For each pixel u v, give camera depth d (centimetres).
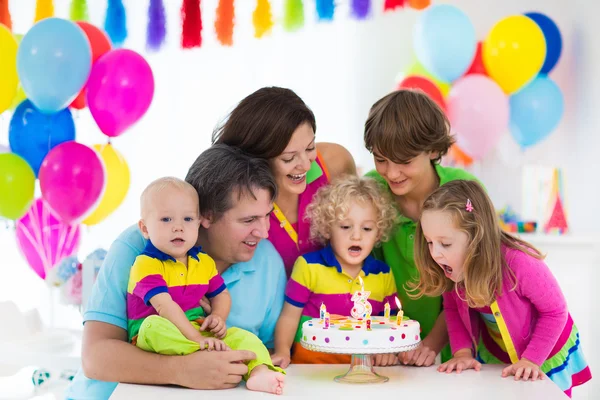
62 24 327
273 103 190
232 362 157
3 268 429
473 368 177
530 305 180
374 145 198
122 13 398
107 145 359
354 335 157
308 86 426
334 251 204
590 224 398
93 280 315
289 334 196
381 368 178
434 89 374
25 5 431
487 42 377
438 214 173
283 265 204
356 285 200
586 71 400
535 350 172
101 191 333
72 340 315
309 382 162
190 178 186
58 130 352
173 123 430
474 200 173
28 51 322
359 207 197
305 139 191
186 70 429
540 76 386
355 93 424
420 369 177
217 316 172
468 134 370
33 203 357
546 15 397
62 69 321
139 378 158
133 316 174
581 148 402
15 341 300
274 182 183
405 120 192
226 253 187
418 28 376
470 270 172
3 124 418
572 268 337
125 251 181
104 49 360
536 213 379
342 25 423
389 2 390
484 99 365
